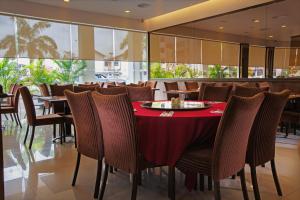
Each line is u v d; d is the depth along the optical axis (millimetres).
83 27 7543
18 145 3988
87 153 2359
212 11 6645
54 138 4348
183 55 8023
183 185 2521
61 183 2559
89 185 2516
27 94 3695
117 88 3635
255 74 6516
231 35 6980
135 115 1987
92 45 7770
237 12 6219
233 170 1878
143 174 2828
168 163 2018
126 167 1991
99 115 2156
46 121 3865
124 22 8164
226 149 1780
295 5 5465
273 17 5949
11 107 5410
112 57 8203
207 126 1996
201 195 2299
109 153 2129
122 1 6332
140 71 8891
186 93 5949
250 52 6605
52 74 7340
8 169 2938
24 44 6625
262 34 6281
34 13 6531
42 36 6891
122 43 8383
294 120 4137
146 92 3893
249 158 2082
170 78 8336
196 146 2094
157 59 8688
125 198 2246
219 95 3756
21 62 6867
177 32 8047
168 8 6988
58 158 3350
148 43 8867
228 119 1707
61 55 7238
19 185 2506
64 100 3975
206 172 1829
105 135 2139
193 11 7176
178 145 1977
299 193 2326
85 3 6535
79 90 4051
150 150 2025
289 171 2857
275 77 6027
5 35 6336
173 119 1964
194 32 7684
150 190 2412
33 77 7070
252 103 1775
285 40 5809
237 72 6957
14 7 6238
